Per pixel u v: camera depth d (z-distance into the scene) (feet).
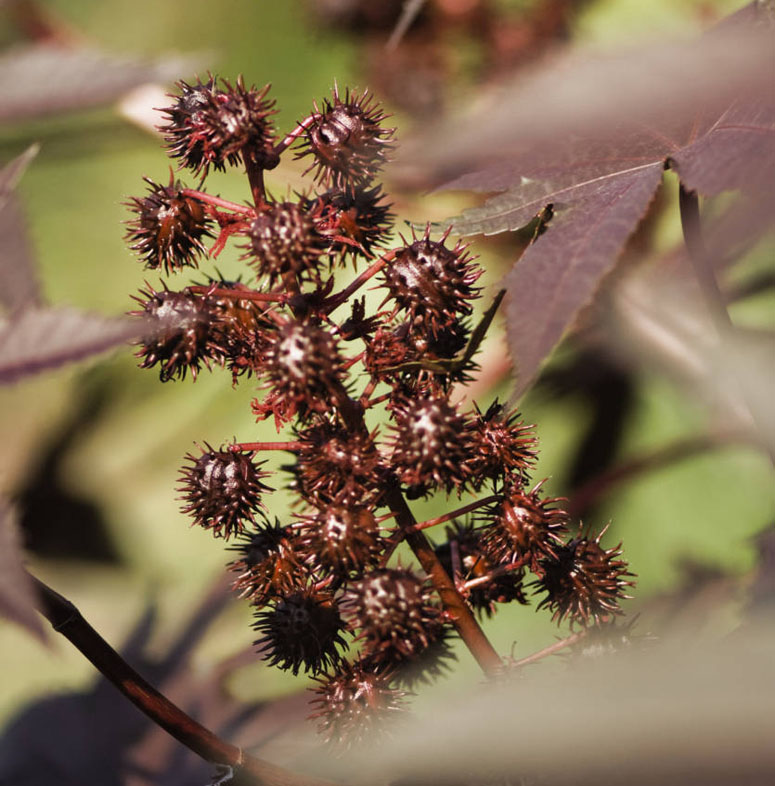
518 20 4.80
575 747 2.76
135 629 4.00
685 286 4.31
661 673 2.76
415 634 3.06
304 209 3.08
